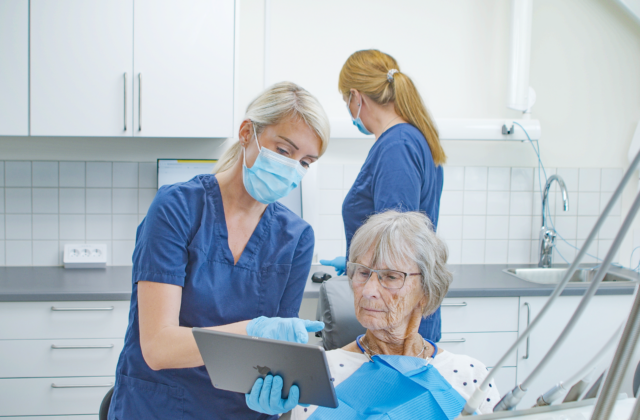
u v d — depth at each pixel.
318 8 2.53
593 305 2.16
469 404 0.61
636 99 2.72
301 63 2.54
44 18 2.08
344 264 1.94
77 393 1.97
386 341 1.18
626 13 2.66
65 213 2.45
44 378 1.95
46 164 2.42
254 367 0.84
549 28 2.66
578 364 2.17
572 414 0.62
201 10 2.17
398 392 1.09
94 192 2.46
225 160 1.18
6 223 2.41
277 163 1.03
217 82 2.20
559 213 2.72
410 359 1.15
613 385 0.42
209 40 2.18
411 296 1.13
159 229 0.99
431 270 1.12
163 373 1.06
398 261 1.11
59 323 1.95
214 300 1.08
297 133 1.01
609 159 2.74
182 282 1.00
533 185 2.70
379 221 1.16
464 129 2.50
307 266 1.20
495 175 2.67
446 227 2.68
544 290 2.13
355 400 1.09
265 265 1.15
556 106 2.69
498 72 2.64
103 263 2.45
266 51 2.50
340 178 2.59
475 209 2.68
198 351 0.89
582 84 2.69
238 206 1.12
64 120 2.13
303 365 0.79
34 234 2.44
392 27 2.58
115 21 2.12
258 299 1.14
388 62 1.57
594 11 2.67
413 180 1.45
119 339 1.98
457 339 2.13
